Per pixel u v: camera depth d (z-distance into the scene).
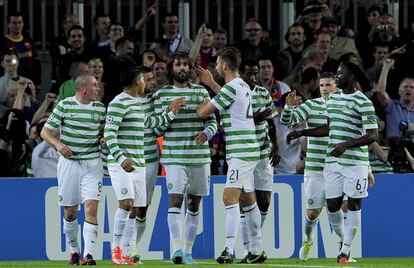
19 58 45.06
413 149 40.75
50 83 46.50
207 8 47.28
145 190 33.47
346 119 33.66
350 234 34.56
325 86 35.09
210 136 33.22
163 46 44.69
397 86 45.81
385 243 38.81
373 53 47.19
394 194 38.84
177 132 33.56
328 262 35.25
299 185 38.38
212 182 37.91
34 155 39.22
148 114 34.66
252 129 32.72
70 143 32.91
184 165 33.50
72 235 33.78
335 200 34.38
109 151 32.44
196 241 37.91
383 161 39.81
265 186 34.94
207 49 45.31
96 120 33.00
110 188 37.56
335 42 46.69
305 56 44.59
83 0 47.19
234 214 32.72
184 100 33.22
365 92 45.06
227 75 32.72
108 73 43.50
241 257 37.84
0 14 46.53
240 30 47.38
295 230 38.34
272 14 47.59
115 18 47.53
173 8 47.31
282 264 33.66
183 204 37.06
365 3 48.38
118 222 32.97
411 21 48.31
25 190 37.50
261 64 42.72
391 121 42.97
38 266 33.53
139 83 32.75
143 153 33.19
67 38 45.78
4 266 34.00
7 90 43.56
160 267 31.67
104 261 36.16
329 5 48.47
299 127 40.41
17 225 37.44
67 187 33.12
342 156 33.94
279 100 42.31
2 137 39.50
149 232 37.75
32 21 46.59
